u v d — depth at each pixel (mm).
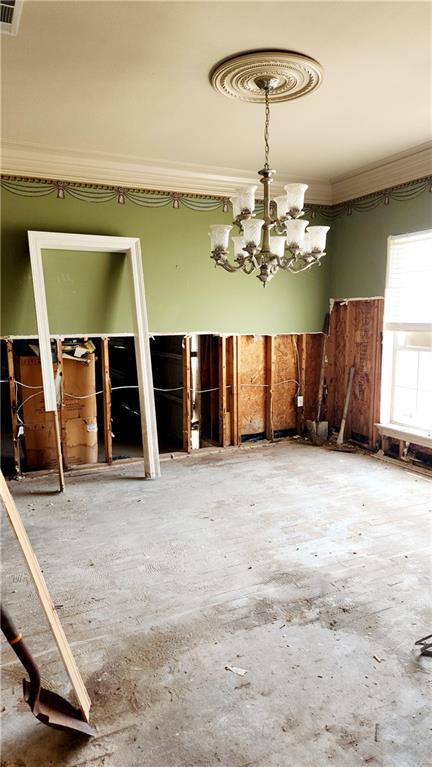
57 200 4289
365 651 2131
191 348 5125
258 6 2148
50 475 4484
